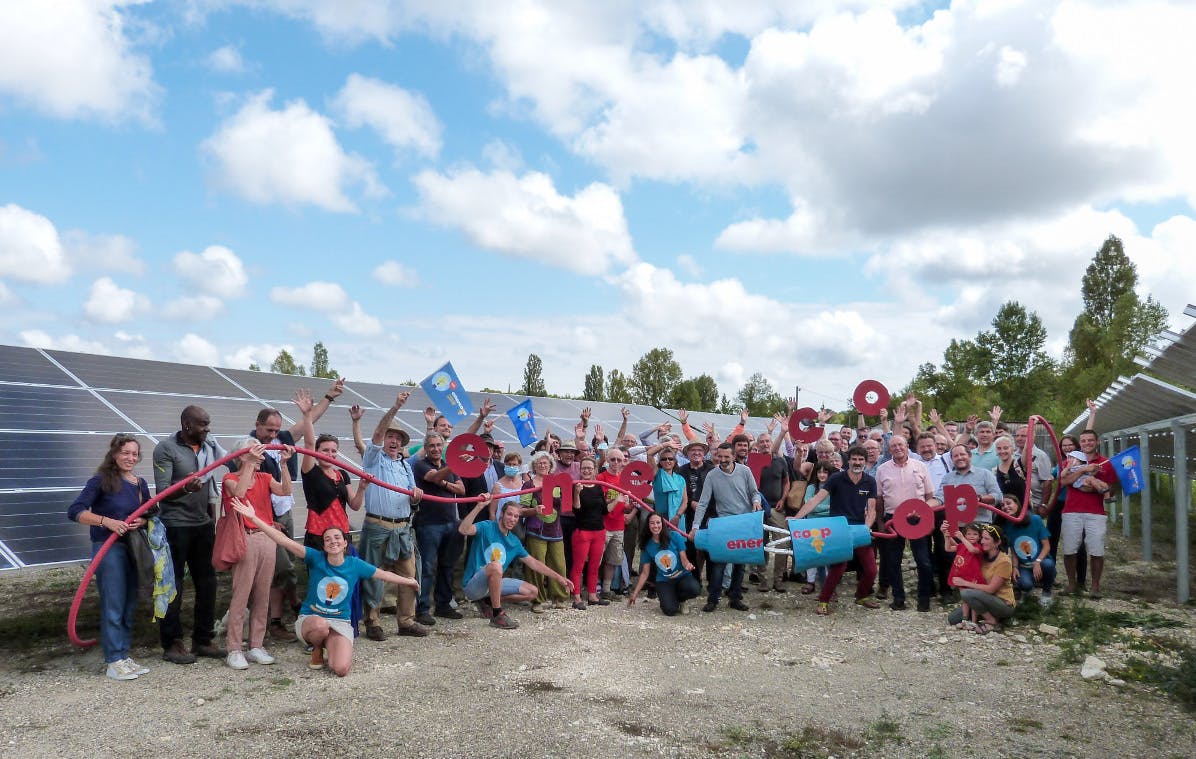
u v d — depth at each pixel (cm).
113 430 910
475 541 816
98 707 522
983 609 763
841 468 990
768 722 519
